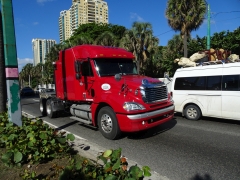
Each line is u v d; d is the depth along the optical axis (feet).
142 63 91.71
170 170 14.16
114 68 24.17
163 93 21.70
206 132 23.40
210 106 27.94
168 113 21.65
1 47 28.86
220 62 29.25
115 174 10.04
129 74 24.81
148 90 19.86
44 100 36.58
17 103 19.98
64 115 35.53
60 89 30.55
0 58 28.86
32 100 76.95
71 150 16.01
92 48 24.25
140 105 19.16
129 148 18.62
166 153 17.22
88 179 10.32
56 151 14.58
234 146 18.60
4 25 19.24
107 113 20.90
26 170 12.07
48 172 12.34
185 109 30.73
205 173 13.67
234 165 14.78
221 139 20.72
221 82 26.96
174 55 89.97
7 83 19.57
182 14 67.82
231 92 26.00
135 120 18.71
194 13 67.10
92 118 22.77
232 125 26.58
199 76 29.17
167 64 91.04
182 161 15.56
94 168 10.90
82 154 15.29
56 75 31.65
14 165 13.30
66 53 27.96
